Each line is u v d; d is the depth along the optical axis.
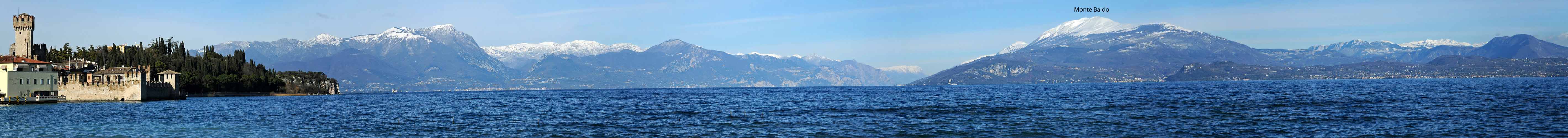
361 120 116.25
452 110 150.50
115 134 94.12
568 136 90.69
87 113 131.50
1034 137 88.38
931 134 91.88
